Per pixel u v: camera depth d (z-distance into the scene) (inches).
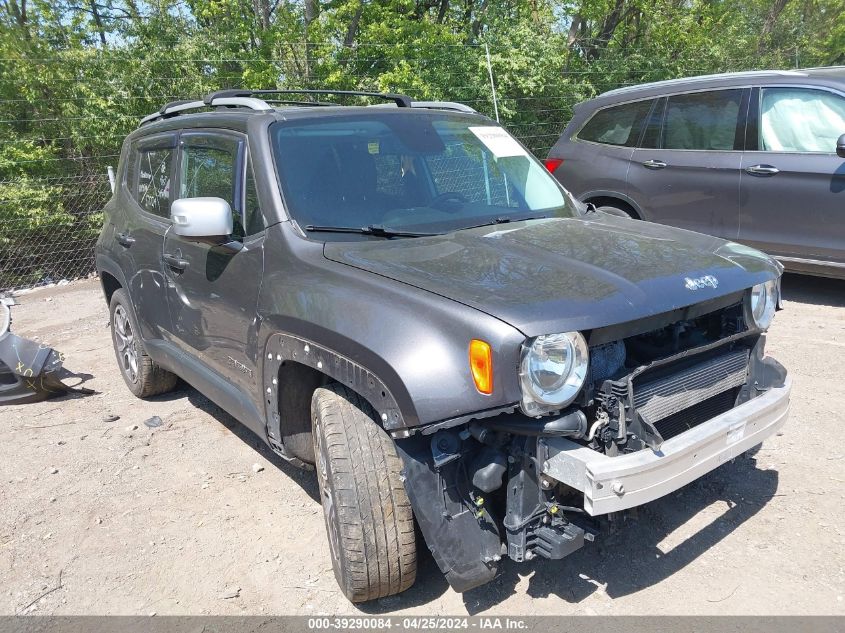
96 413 203.2
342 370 106.3
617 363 104.0
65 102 412.2
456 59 494.3
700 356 115.9
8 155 396.2
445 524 100.7
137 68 417.4
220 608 119.4
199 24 488.1
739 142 258.7
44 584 128.0
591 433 99.3
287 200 131.5
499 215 142.9
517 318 93.8
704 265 115.0
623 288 103.0
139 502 153.4
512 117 495.5
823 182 238.2
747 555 123.0
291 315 116.0
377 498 107.2
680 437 103.0
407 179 142.9
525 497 100.3
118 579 128.3
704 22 681.0
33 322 312.2
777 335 225.5
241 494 154.6
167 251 165.3
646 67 601.0
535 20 598.9
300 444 131.4
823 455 152.8
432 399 94.1
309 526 141.3
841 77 242.4
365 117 152.7
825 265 243.6
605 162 294.5
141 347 198.1
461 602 116.7
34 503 154.6
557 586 119.0
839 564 119.2
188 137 168.1
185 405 206.2
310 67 493.0
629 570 121.6
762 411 113.0
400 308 102.2
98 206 406.3
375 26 499.8
